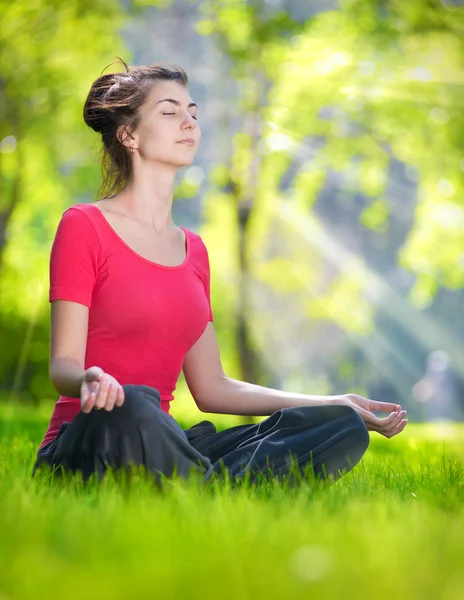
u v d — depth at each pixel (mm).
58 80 23344
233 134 25578
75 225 5965
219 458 6039
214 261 32375
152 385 6090
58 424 5961
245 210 25750
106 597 2574
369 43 22578
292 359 55000
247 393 6609
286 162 25266
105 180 6477
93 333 5965
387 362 59156
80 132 25344
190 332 6152
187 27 27469
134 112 6301
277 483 5113
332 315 41656
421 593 2707
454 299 58281
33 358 32531
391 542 3363
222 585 2680
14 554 3041
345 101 23688
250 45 23312
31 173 26344
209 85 26531
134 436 5199
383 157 25328
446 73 23047
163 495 4914
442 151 24469
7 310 31906
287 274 33719
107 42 23891
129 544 3221
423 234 28969
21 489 4578
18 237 29797
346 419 5848
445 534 3645
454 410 47344
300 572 2807
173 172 6352
